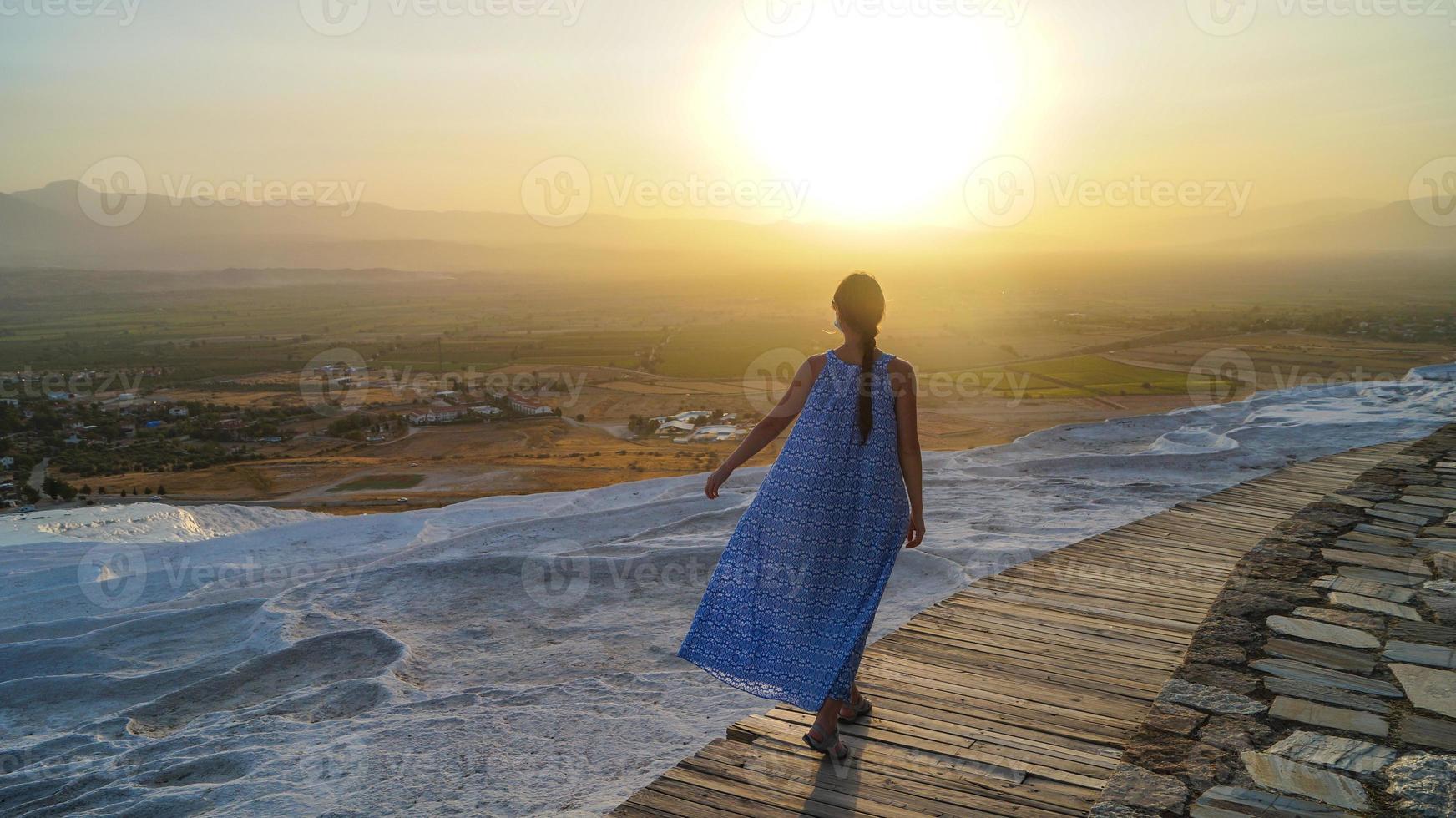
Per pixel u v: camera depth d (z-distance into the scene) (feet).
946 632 13.69
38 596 21.95
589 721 12.50
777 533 9.76
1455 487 21.31
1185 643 13.08
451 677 15.26
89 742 13.33
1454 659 11.12
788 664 9.57
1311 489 24.31
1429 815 7.57
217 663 16.56
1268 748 8.94
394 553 24.43
